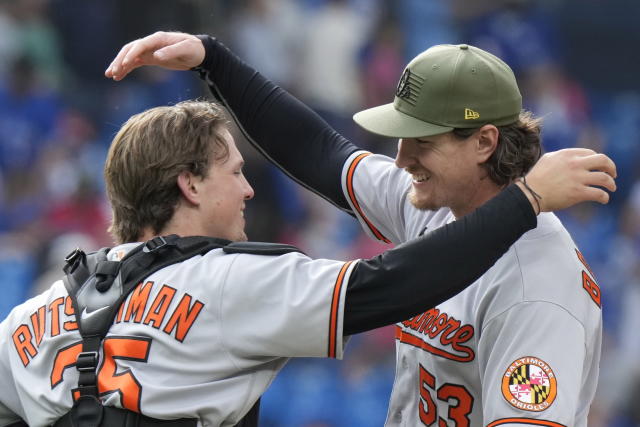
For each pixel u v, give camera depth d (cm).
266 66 3534
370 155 1062
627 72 4353
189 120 886
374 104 3706
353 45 3691
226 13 3456
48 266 2758
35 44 3291
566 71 4297
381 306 809
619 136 4238
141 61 1030
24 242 2892
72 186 3069
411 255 809
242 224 915
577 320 848
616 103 4334
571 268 872
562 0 4294
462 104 874
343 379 2967
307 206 3259
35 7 3338
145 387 806
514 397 822
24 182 3064
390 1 3841
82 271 875
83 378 817
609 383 3481
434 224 984
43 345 851
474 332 886
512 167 890
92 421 809
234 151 905
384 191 1034
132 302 838
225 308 822
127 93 3328
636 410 3422
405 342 962
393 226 1038
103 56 3384
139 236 895
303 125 1084
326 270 826
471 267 805
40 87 3244
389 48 3772
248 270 831
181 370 816
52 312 862
